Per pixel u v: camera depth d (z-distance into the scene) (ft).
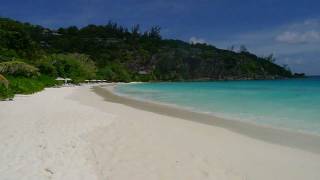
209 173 24.40
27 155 26.96
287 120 48.16
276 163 26.99
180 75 431.43
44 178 22.11
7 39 265.34
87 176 22.95
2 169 23.54
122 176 23.40
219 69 469.16
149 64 440.86
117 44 494.18
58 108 59.82
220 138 36.29
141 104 76.33
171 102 81.05
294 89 137.80
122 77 333.83
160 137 36.22
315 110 58.80
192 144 33.17
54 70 215.51
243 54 547.49
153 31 580.30
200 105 72.18
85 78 260.42
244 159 28.04
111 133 37.68
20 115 49.21
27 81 115.75
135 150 30.30
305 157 28.78
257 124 45.37
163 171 24.62
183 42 564.30
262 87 169.58
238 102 77.87
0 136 33.47
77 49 458.91
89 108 61.72
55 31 559.79
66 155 27.55
